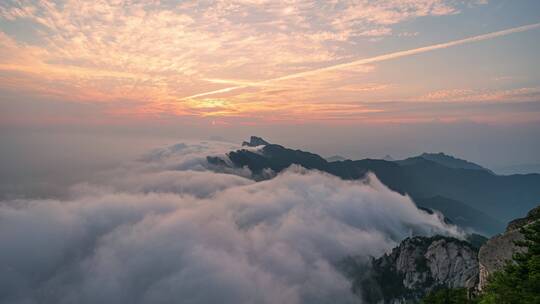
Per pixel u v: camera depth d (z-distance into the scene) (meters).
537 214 43.59
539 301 23.50
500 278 29.45
